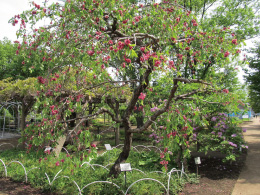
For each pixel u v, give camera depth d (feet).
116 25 12.65
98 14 10.72
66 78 12.49
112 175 14.51
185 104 11.96
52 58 11.16
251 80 30.94
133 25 12.67
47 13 11.25
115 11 11.91
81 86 13.38
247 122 76.74
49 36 11.28
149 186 13.34
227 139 19.49
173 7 13.12
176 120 11.14
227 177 17.16
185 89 18.76
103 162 19.11
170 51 14.07
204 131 20.61
